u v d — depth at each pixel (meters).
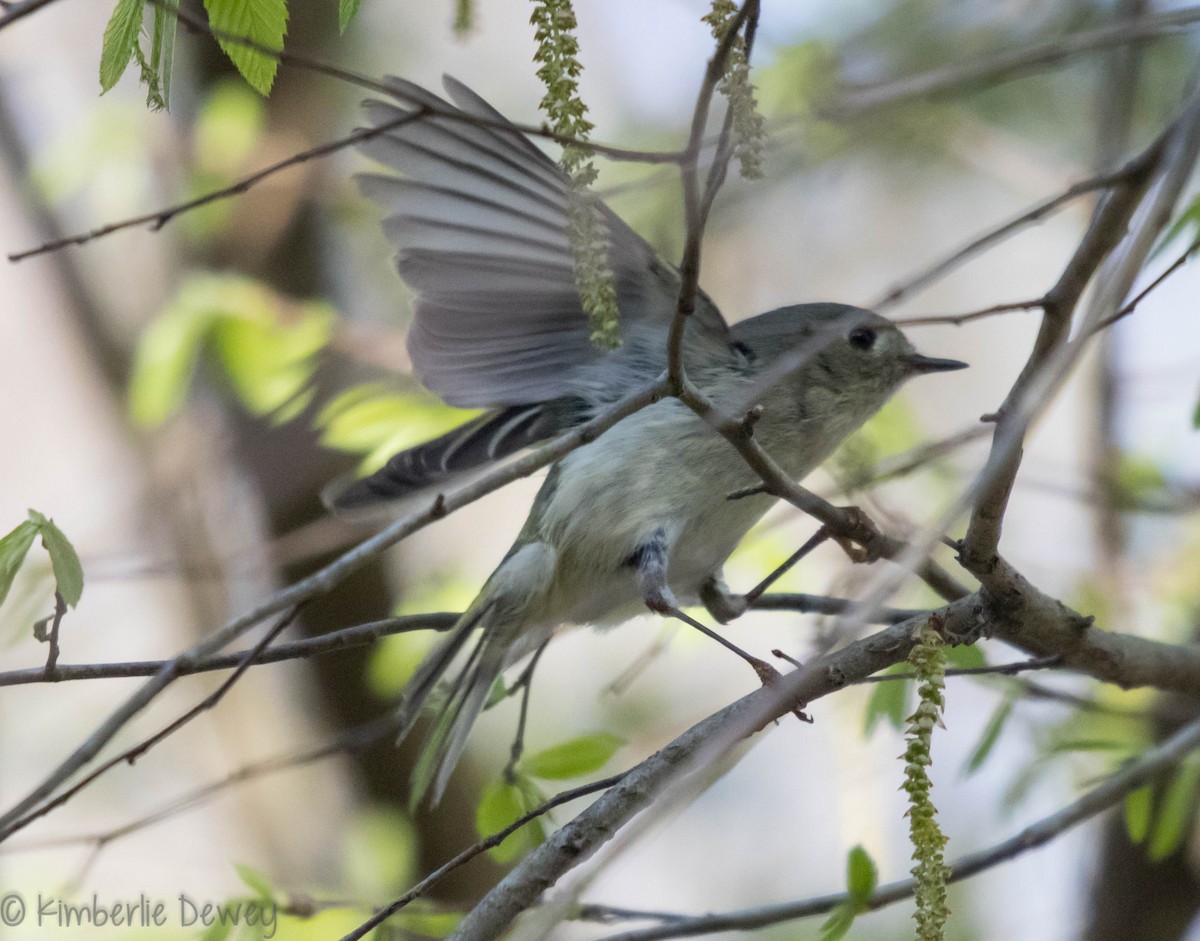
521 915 6.17
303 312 10.47
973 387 14.52
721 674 13.58
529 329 8.02
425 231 7.36
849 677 6.02
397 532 5.02
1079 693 9.53
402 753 12.49
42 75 13.72
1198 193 6.90
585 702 13.68
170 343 10.21
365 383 10.42
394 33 14.00
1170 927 9.97
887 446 10.23
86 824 13.38
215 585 13.04
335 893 8.42
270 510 11.71
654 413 8.02
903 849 11.27
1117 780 7.44
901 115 9.48
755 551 10.39
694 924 6.94
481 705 7.75
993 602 6.26
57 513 14.29
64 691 13.81
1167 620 10.27
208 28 4.88
